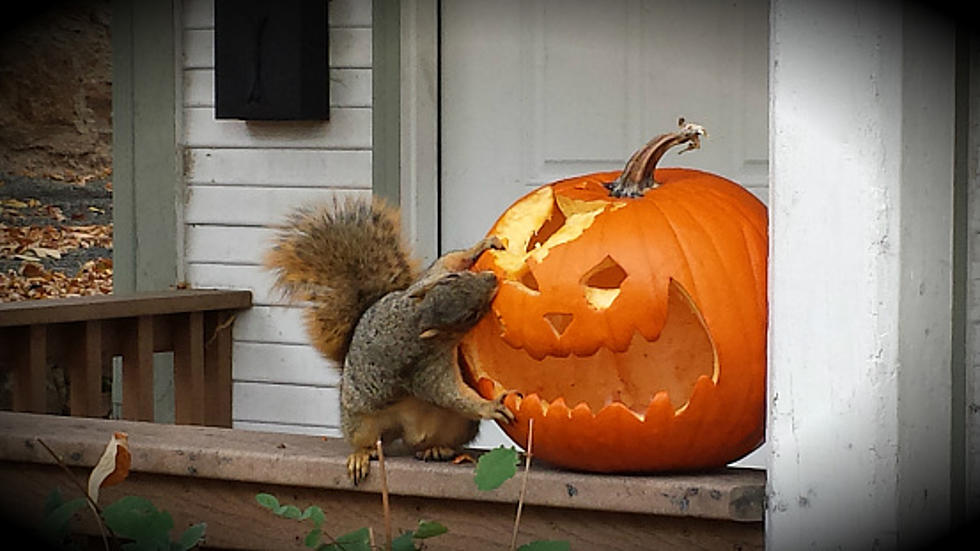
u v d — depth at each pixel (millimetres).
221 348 5699
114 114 5910
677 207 3150
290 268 3484
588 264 3068
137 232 5898
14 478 3736
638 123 5258
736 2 5109
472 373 3293
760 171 5113
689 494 3049
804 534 2957
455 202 5496
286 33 5449
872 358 2893
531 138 5398
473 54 5441
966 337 3016
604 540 3178
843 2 2881
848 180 2895
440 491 3264
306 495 3436
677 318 3252
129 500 3016
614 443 3102
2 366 4941
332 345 3480
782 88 2938
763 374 3059
